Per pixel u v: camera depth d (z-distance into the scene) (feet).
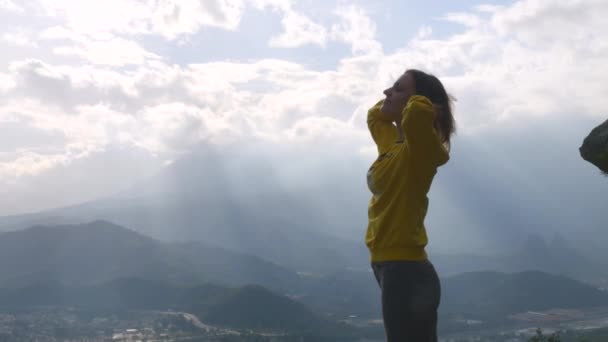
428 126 8.96
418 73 10.61
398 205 9.36
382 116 10.84
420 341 9.26
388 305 9.35
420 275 9.39
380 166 9.66
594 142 19.39
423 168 9.19
